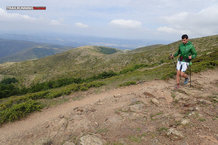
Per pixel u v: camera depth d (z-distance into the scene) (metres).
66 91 9.64
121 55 108.06
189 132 3.00
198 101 4.62
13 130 4.97
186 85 7.29
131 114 4.47
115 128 3.76
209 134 2.84
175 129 3.14
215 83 7.38
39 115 6.27
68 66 136.75
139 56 83.50
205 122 3.28
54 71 124.06
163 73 12.41
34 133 4.24
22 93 20.81
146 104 5.22
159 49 84.75
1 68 134.75
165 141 2.87
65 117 5.06
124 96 6.81
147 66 31.88
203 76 9.80
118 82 11.78
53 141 3.61
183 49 5.86
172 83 8.64
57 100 8.34
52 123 4.66
